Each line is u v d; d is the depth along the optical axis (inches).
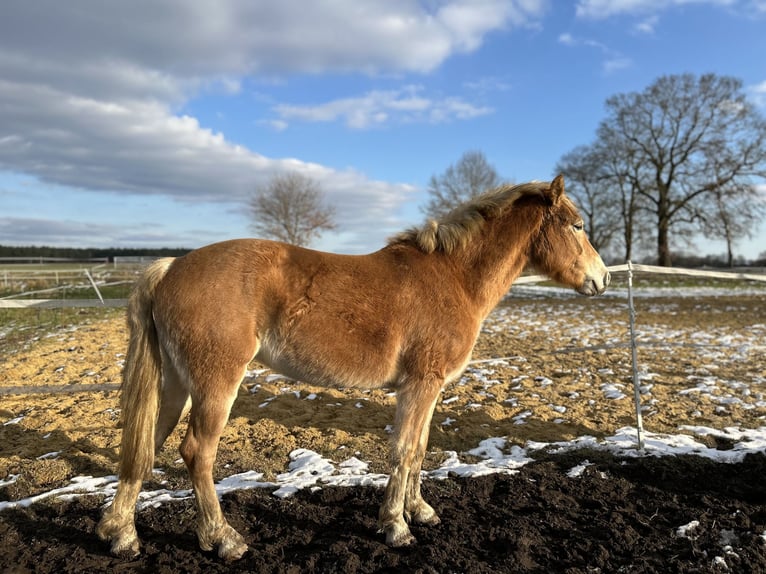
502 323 517.7
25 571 116.7
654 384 271.1
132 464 121.0
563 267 154.2
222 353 118.4
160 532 133.0
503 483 162.2
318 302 124.6
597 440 194.4
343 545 126.0
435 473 168.7
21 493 154.3
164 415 137.2
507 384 274.2
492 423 217.0
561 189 146.3
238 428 209.5
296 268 126.3
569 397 251.3
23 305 182.1
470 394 257.1
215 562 120.4
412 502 140.3
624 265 196.4
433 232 139.6
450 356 132.6
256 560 120.0
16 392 174.6
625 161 1510.8
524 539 128.1
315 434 202.4
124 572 117.3
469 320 136.5
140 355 122.0
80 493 151.4
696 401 241.0
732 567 117.7
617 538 129.5
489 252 143.1
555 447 188.2
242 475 166.4
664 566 119.3
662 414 224.1
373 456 182.7
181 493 152.9
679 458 175.8
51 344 381.1
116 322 511.5
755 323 495.5
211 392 118.8
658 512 145.0
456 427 213.2
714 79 1368.1
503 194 150.1
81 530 133.1
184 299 119.2
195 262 123.8
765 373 293.3
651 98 1433.3
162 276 124.9
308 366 128.0
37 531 132.7
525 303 723.4
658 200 1496.1
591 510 145.9
